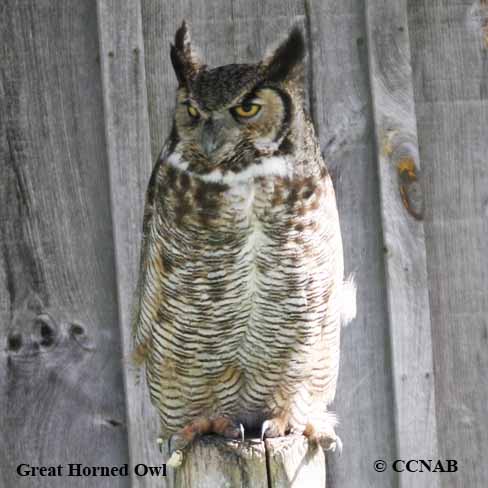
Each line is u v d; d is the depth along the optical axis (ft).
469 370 36.35
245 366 33.60
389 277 35.70
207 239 30.99
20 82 35.17
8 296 35.29
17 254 35.27
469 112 36.19
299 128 31.07
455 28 36.11
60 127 35.29
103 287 35.47
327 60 35.76
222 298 31.71
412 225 35.81
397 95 35.65
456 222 36.24
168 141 31.78
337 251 32.14
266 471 29.84
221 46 35.50
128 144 35.01
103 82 34.88
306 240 31.17
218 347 32.76
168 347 32.83
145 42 35.17
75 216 35.40
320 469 30.53
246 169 30.81
